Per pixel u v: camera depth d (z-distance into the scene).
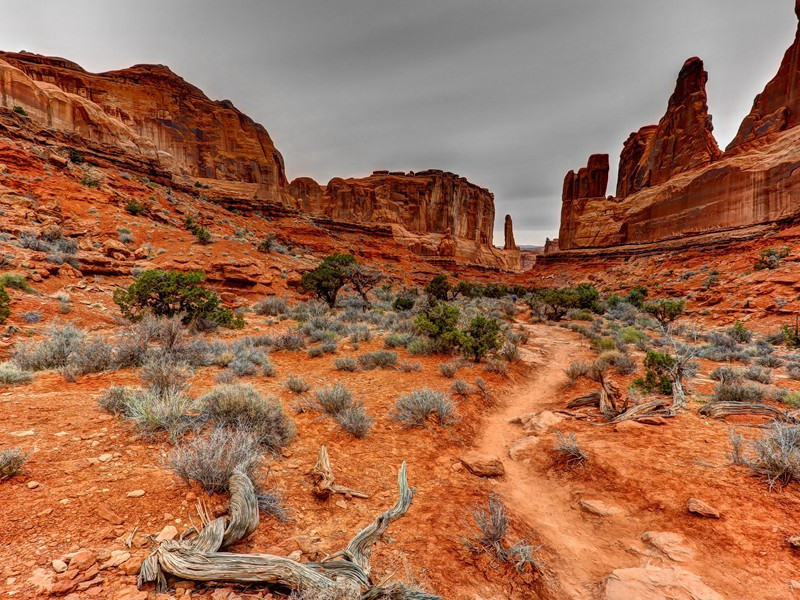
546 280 91.56
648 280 56.09
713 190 64.69
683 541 3.41
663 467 4.85
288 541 3.10
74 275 19.14
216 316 15.85
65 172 34.38
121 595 2.17
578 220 107.38
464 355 13.07
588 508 4.27
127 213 32.75
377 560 3.06
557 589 3.02
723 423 6.27
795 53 64.06
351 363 10.80
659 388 8.40
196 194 58.59
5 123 37.34
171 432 4.49
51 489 3.24
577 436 6.38
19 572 2.23
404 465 3.60
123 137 66.56
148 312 14.66
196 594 2.26
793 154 53.88
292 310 23.69
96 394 6.39
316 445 5.45
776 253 37.31
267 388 8.21
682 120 85.19
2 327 11.02
